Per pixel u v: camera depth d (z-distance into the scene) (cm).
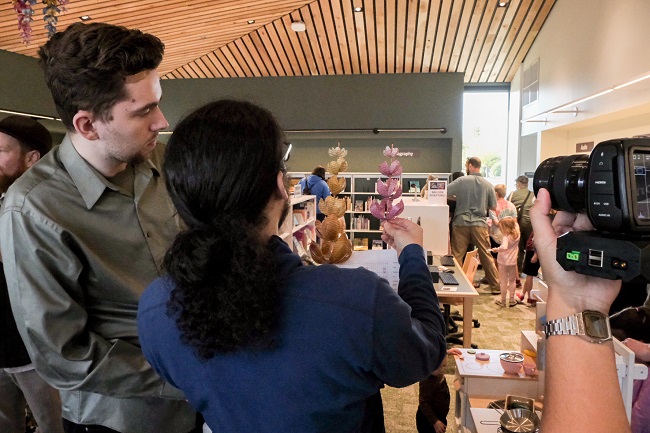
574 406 50
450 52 883
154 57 100
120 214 112
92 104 95
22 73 668
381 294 64
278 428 64
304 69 952
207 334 59
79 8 539
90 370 102
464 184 605
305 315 62
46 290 99
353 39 859
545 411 53
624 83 428
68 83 94
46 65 97
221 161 61
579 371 51
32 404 176
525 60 881
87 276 107
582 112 594
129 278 113
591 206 54
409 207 381
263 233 67
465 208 609
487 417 173
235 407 66
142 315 73
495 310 546
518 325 492
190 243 60
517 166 931
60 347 99
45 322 98
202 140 62
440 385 245
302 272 65
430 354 71
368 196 867
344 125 963
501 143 1006
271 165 63
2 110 631
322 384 62
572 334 53
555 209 69
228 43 855
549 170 68
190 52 848
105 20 593
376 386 67
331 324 61
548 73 740
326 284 64
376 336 62
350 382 63
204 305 58
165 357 71
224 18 706
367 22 816
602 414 49
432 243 384
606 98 525
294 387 62
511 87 980
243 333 58
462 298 367
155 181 123
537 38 809
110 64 92
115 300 110
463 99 935
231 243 59
